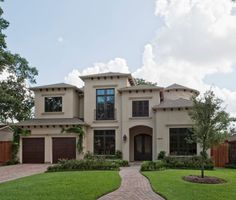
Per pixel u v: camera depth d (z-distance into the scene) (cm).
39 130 3228
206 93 1838
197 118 1745
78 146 3123
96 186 1420
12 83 4175
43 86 3400
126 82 3228
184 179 1689
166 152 2912
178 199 1180
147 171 2112
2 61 3241
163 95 3438
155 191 1348
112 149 3175
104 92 3262
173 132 2942
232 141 2808
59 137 3189
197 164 2383
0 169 2556
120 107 3206
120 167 2550
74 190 1320
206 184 1545
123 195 1284
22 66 4106
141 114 3130
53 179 1644
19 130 3244
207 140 1727
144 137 3244
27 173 2203
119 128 3183
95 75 3262
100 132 3228
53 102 3388
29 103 4394
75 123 3141
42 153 3203
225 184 1551
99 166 2270
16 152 3222
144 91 3139
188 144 2881
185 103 2962
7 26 3011
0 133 3603
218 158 2892
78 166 2266
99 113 3247
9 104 4066
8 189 1373
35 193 1263
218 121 1723
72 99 3356
